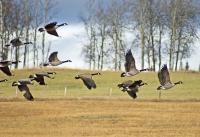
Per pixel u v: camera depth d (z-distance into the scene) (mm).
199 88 75562
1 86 77375
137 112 50219
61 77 82875
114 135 38875
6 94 67562
